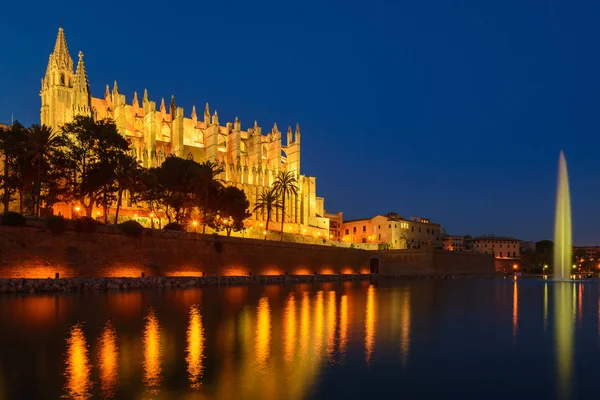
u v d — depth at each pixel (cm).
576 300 4962
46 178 7206
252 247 8469
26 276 5456
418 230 17525
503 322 3139
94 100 13962
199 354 2031
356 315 3394
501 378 1733
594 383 1677
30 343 2228
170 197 9000
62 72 12388
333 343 2309
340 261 10844
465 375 1767
